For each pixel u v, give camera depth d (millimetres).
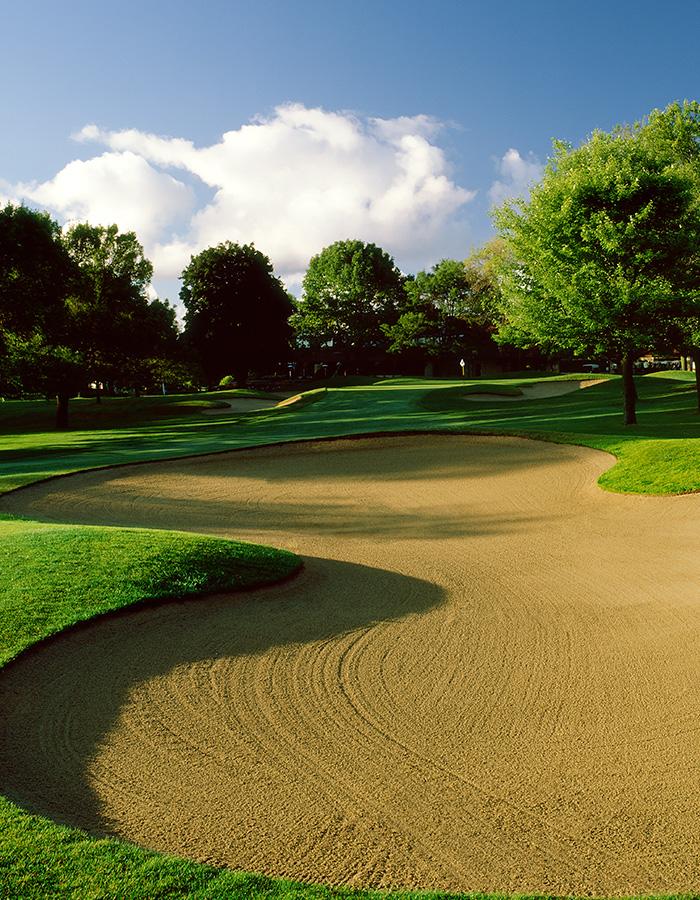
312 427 33875
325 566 11734
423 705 6590
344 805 4945
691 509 14148
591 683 7012
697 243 23312
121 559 9828
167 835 4543
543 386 51344
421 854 4383
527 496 16906
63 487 19094
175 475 20609
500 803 4973
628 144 25234
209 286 76062
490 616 9086
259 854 4359
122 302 46312
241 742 5863
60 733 5883
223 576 9961
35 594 8469
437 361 85250
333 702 6641
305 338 91875
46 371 41344
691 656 7562
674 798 4977
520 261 26422
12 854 4039
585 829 4645
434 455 21938
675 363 81125
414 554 12578
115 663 7273
